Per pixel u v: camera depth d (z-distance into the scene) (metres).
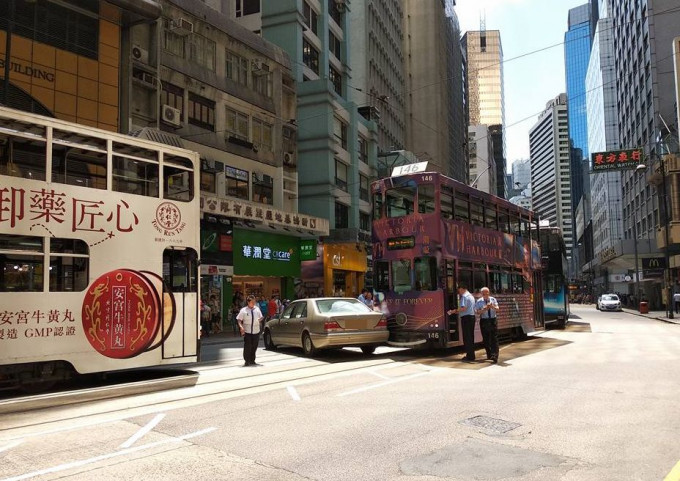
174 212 10.70
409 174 14.49
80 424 6.76
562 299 24.39
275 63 31.64
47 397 7.86
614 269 81.44
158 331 10.17
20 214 8.49
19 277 8.43
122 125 20.19
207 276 25.91
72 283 9.03
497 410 7.29
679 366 11.47
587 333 21.44
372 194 15.31
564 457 5.27
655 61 54.38
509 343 17.08
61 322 8.83
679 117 41.66
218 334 24.20
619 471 4.86
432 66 74.88
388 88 58.88
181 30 24.77
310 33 38.12
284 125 32.47
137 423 6.79
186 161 11.05
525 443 5.77
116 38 20.31
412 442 5.84
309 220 30.64
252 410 7.50
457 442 5.82
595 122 109.06
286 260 31.44
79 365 8.98
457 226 14.77
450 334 13.84
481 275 15.75
